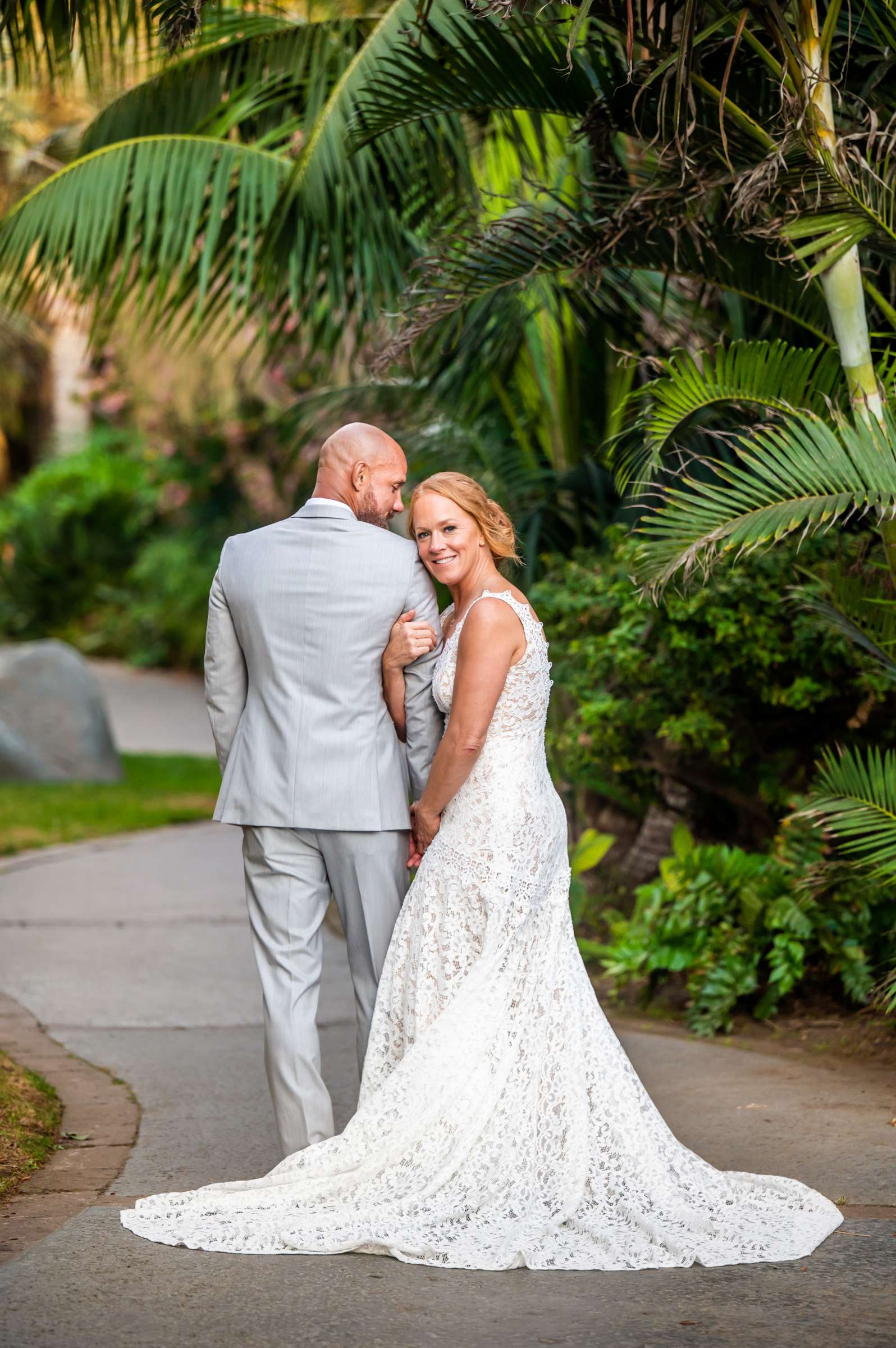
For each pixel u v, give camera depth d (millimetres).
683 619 5461
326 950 7102
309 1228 3250
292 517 3676
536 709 3543
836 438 3996
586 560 6602
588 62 4945
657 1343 2738
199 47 6539
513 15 4648
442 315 5160
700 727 5645
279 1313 2875
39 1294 2967
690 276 5012
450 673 3533
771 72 4473
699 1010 5449
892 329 5129
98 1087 4691
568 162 6738
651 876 6863
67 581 24750
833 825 4598
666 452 4742
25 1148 4008
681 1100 4438
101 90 6809
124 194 6484
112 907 7977
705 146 4586
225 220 6766
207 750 17406
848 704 5969
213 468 20562
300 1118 3529
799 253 4195
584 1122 3441
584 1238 3238
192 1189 3709
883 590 4902
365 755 3555
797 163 4250
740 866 5617
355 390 7430
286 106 6875
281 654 3564
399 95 5359
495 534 3633
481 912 3461
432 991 3488
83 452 25047
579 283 5645
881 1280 3043
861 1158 3857
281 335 7223
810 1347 2721
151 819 11336
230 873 9156
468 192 6402
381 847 3562
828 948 5336
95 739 14258
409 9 5945
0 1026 5457
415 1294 2971
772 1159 3865
